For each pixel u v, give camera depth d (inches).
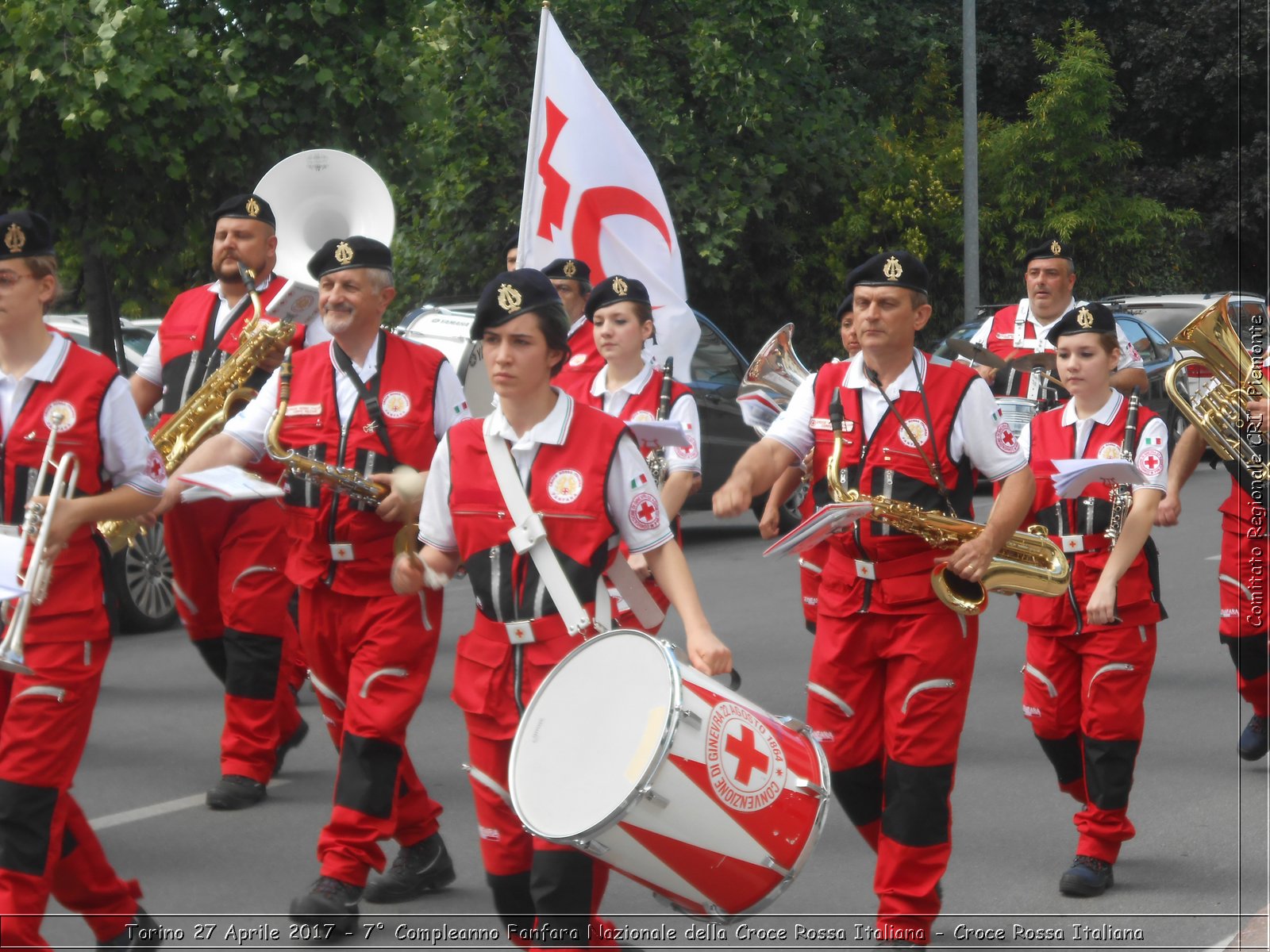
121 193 582.6
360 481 254.4
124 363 622.8
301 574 259.8
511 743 197.9
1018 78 1572.3
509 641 198.1
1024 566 252.7
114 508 212.1
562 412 199.6
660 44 1050.7
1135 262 1422.2
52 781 206.7
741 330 1211.9
